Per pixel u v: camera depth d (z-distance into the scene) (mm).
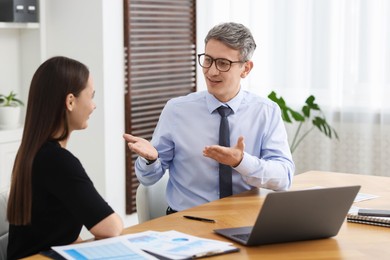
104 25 4875
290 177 3170
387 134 5445
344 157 5652
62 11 4996
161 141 3309
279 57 5797
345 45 5512
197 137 3268
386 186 3324
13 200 2408
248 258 2193
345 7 5488
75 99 2441
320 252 2279
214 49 3109
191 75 5832
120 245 2266
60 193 2354
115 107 5043
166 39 5516
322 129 5703
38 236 2414
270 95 5336
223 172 3191
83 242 2338
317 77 5668
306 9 5648
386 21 5363
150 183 3215
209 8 5918
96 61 4918
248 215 2754
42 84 2416
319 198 2307
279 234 2344
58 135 2439
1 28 4891
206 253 2189
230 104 3279
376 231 2553
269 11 5777
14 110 4699
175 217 2727
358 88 5512
